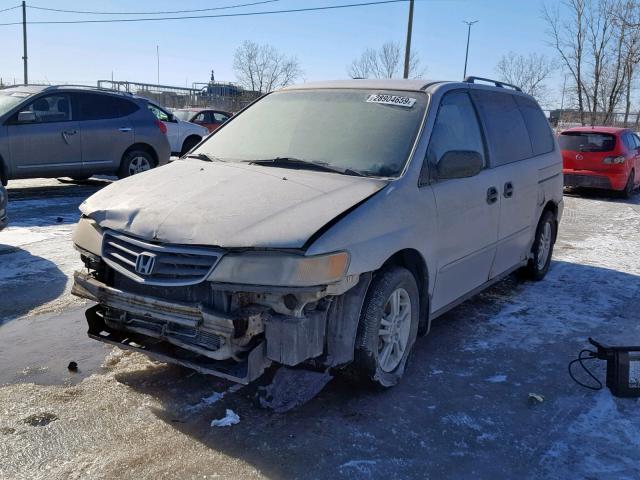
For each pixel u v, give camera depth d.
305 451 3.14
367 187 3.65
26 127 10.25
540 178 5.88
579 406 3.77
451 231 4.21
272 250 3.07
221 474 2.93
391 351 3.84
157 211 3.43
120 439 3.19
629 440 3.39
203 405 3.56
